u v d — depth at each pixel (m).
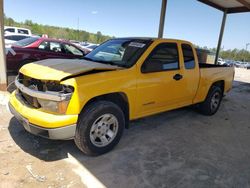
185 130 5.04
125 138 4.33
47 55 8.74
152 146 4.12
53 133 3.06
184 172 3.43
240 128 5.58
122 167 3.39
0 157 3.33
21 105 3.43
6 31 19.25
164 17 8.56
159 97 4.34
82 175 3.12
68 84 3.12
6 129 4.18
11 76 8.27
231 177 3.43
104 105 3.45
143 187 3.02
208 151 4.17
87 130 3.33
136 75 3.86
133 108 3.95
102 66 3.77
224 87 6.39
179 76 4.64
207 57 11.95
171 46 4.54
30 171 3.10
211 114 6.24
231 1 10.09
